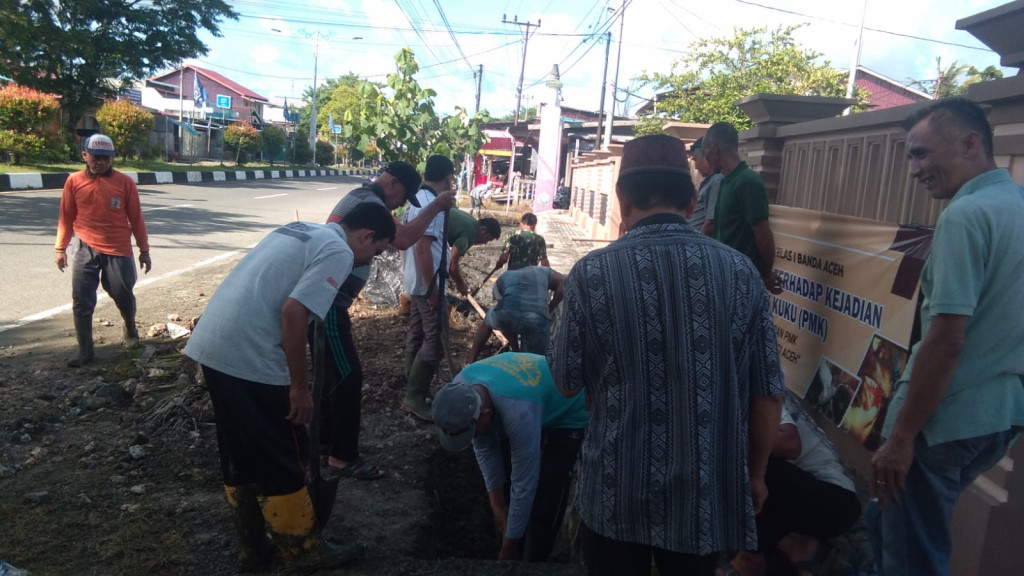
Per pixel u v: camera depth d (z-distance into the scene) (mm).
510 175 25719
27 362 5422
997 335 2086
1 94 20016
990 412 2111
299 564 2918
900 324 3053
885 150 4105
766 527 2924
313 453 3141
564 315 2027
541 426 3568
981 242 2033
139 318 6820
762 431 1979
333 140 59938
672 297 1879
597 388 2018
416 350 5312
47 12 22453
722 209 4082
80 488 3555
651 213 2033
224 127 42312
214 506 3416
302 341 2734
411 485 4012
